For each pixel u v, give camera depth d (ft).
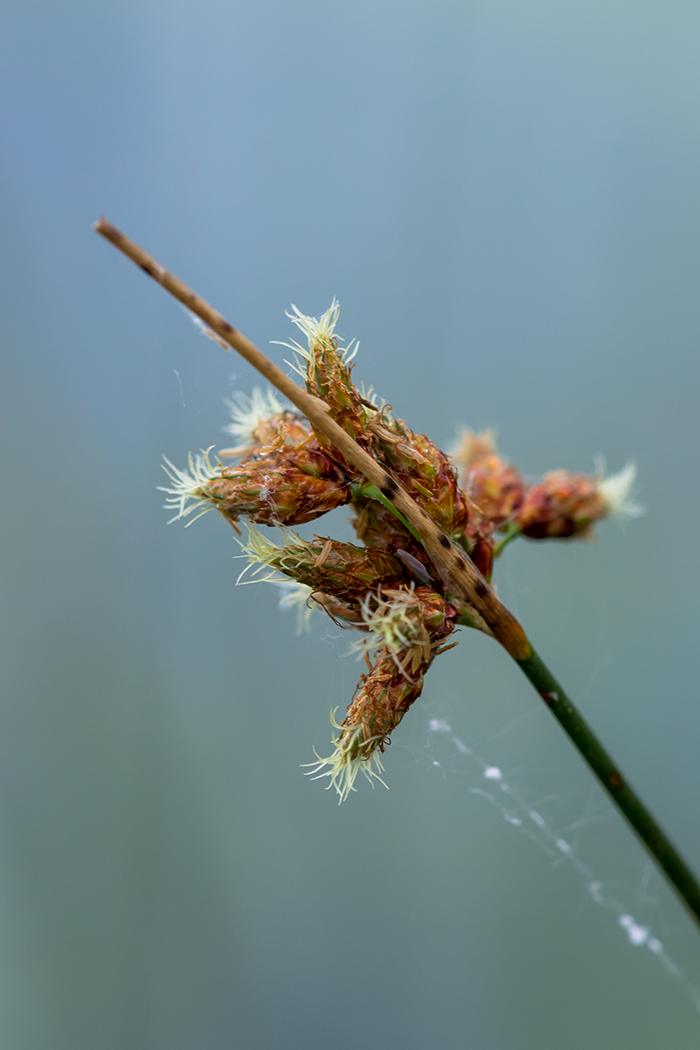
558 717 0.61
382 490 0.59
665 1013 0.90
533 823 0.95
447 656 0.97
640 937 0.80
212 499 0.60
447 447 0.99
